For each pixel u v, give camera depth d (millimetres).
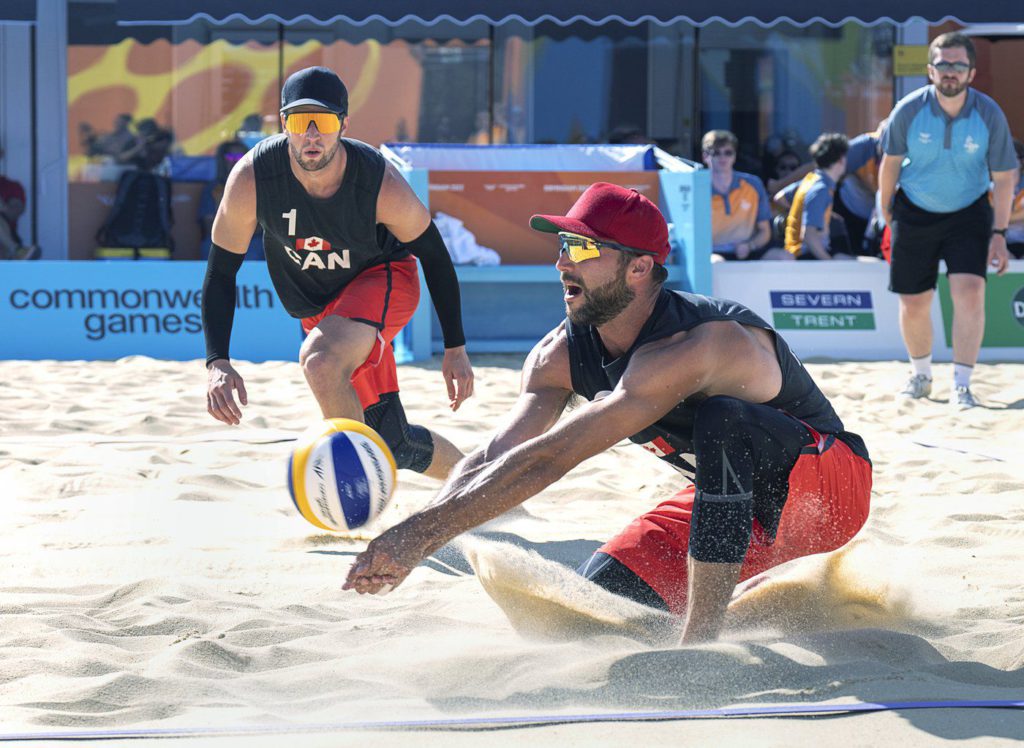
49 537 5441
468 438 8133
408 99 16359
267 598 4543
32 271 12500
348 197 5285
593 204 3564
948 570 4844
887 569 4516
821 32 16656
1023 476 6906
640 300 3654
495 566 3906
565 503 6426
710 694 3346
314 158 5094
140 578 4816
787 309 12828
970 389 10430
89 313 12500
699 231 12469
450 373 5770
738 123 16750
